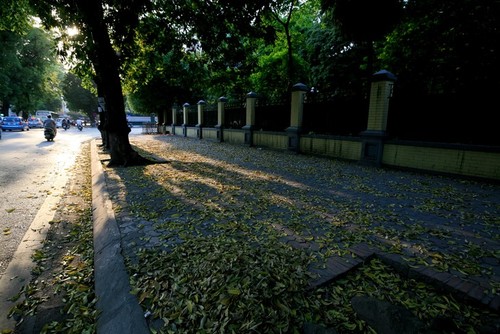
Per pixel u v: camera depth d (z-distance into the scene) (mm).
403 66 12391
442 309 2170
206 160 9766
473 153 6559
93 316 2209
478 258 2875
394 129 8305
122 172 7473
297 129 11281
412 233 3480
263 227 3689
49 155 11211
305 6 15727
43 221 4254
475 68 10227
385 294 2354
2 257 3162
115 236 3375
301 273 2535
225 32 8320
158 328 1913
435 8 9992
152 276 2518
